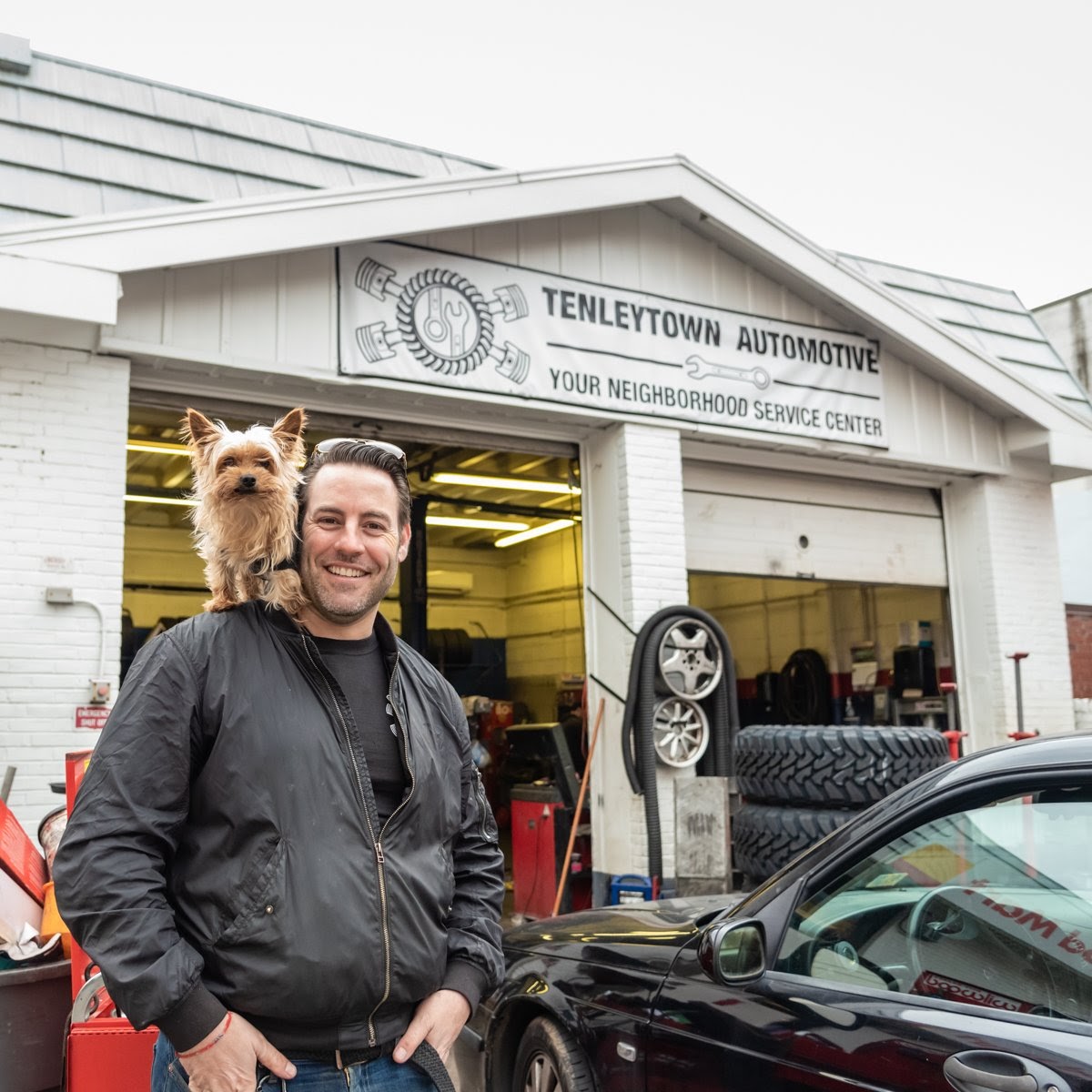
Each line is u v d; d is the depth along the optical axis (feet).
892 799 7.78
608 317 25.35
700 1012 8.26
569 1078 9.71
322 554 6.26
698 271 26.99
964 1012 6.48
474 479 31.60
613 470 25.84
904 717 34.65
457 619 45.19
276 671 5.98
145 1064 9.11
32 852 11.82
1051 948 6.29
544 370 24.22
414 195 21.61
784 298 28.43
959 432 31.30
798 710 38.91
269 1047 5.47
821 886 7.84
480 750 30.86
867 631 37.83
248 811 5.63
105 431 19.52
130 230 18.45
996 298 35.81
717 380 26.78
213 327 20.51
